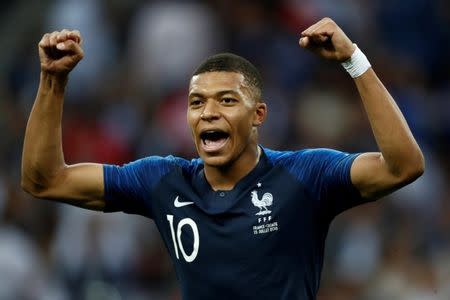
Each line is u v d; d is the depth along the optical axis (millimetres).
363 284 26453
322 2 36750
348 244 27266
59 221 26984
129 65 34750
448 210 30766
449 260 27141
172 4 35438
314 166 13625
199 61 34469
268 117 32625
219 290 13492
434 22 37969
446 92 36219
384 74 35531
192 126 13539
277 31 35844
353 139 32469
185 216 13766
